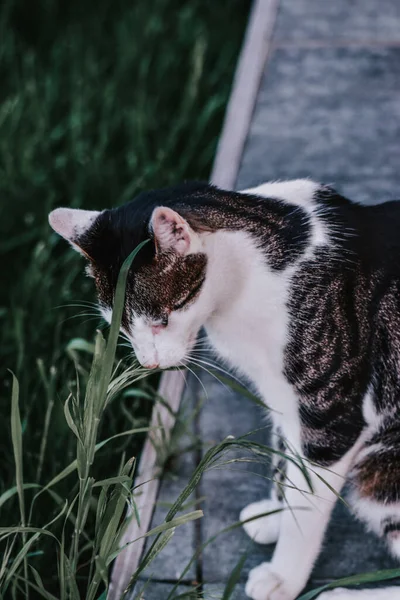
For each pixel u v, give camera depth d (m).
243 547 0.93
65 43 1.62
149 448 1.00
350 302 0.84
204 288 0.84
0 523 0.97
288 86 1.41
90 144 1.43
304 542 0.89
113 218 0.85
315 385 0.85
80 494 0.80
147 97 1.51
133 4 1.73
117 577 0.91
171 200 0.85
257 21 1.53
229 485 0.98
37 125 1.43
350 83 1.40
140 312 0.83
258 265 0.84
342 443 0.86
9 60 1.57
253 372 0.89
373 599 0.88
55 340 1.13
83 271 1.22
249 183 1.25
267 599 0.89
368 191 1.24
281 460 0.95
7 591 0.93
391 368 0.86
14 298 1.20
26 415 1.03
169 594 0.88
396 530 0.89
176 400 1.05
